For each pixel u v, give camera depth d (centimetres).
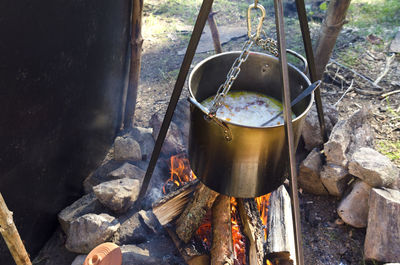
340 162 230
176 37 436
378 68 370
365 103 326
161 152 260
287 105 143
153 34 441
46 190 204
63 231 227
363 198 223
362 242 223
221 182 170
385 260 200
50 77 182
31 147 181
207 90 196
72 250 208
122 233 218
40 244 216
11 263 185
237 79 201
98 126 251
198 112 159
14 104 162
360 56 387
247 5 498
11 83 157
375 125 301
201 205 200
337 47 402
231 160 159
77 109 216
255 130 145
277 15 137
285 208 217
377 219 206
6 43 150
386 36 415
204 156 168
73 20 190
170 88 356
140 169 253
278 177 170
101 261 181
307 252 220
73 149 223
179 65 387
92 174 252
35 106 176
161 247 212
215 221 197
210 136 158
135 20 264
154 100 340
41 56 172
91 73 223
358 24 439
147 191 244
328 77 359
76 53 200
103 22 224
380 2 481
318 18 454
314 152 243
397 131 294
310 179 244
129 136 278
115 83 265
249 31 148
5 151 164
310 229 233
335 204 244
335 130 238
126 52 275
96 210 227
